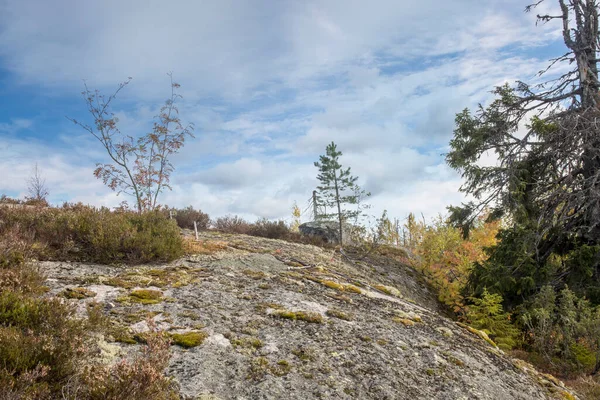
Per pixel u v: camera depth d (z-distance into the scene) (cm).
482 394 424
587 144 1126
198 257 767
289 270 796
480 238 1402
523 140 1246
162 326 407
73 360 282
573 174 1228
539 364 731
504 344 776
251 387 331
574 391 570
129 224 738
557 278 1075
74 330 316
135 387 259
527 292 1031
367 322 550
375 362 428
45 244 629
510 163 1230
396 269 1289
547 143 1202
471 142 1319
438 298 1160
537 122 1181
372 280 1016
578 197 1103
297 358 398
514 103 1339
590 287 968
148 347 310
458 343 573
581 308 816
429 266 1285
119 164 1242
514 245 1099
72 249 657
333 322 515
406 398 372
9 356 257
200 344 383
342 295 668
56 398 250
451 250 1270
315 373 376
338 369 395
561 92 1320
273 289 617
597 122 1128
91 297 459
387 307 661
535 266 1055
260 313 500
